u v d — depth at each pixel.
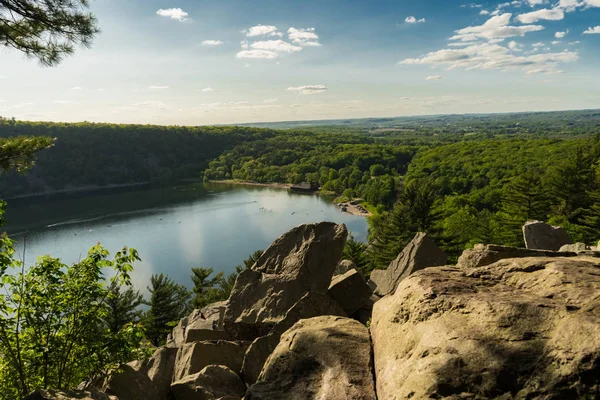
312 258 14.79
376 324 7.16
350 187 185.25
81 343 8.90
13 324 8.30
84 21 13.93
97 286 9.02
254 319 13.68
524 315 5.18
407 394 4.96
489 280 6.75
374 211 132.75
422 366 5.13
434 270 7.41
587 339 4.43
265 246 99.81
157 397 10.01
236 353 12.41
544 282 6.07
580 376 4.21
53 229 117.94
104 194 190.00
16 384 8.54
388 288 18.47
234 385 10.47
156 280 44.97
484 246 11.02
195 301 46.62
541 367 4.50
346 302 14.23
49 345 8.30
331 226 15.58
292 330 8.22
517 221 50.09
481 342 5.00
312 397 5.98
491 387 4.56
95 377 9.80
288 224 122.56
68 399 6.86
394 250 46.62
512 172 117.00
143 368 12.42
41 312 8.41
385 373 5.71
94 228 119.19
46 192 195.12
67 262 84.75
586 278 5.81
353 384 5.93
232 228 118.56
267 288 14.45
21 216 138.75
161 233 113.38
